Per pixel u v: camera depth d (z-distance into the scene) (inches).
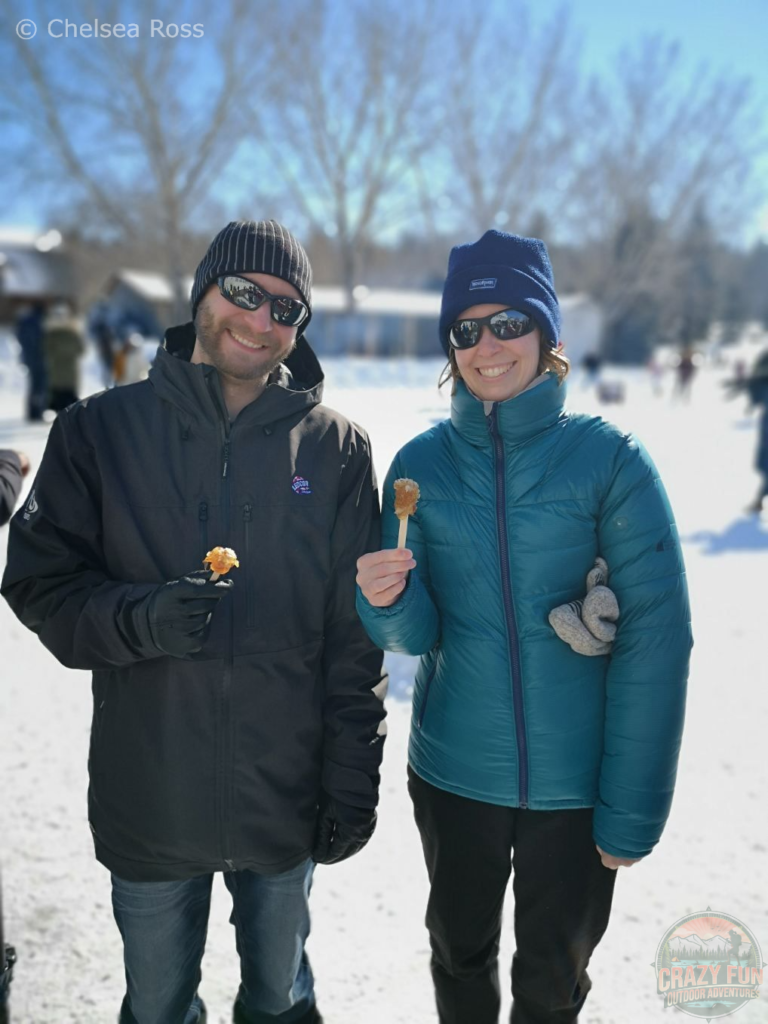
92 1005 92.9
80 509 70.6
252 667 70.8
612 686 71.5
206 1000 94.0
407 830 127.0
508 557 72.5
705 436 614.9
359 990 95.7
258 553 71.4
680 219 1770.4
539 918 73.7
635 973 97.3
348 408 106.7
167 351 73.2
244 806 70.9
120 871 72.1
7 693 168.2
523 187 1483.8
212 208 1301.7
